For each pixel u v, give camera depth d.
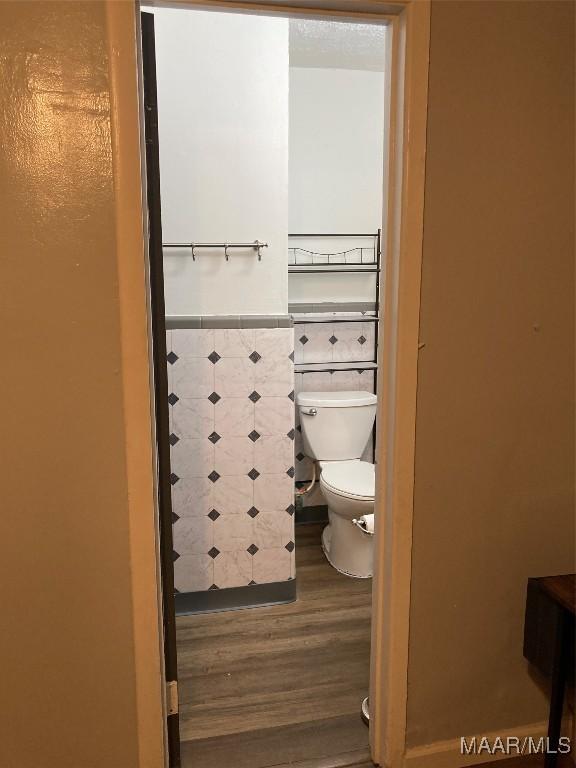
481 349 1.61
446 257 1.55
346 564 2.92
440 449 1.63
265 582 2.63
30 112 1.31
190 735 1.88
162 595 1.62
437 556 1.68
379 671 1.75
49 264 1.36
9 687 1.50
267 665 2.22
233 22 2.35
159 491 1.61
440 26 1.45
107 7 1.30
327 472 2.93
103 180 1.35
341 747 1.83
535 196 1.58
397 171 1.52
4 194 1.32
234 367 2.46
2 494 1.42
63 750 1.55
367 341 3.44
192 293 2.47
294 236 3.36
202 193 2.43
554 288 1.63
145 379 1.43
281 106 2.43
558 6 1.51
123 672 1.54
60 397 1.41
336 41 2.82
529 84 1.53
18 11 1.28
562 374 1.68
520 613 1.77
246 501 2.55
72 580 1.48
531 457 1.70
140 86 1.39
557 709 1.63
